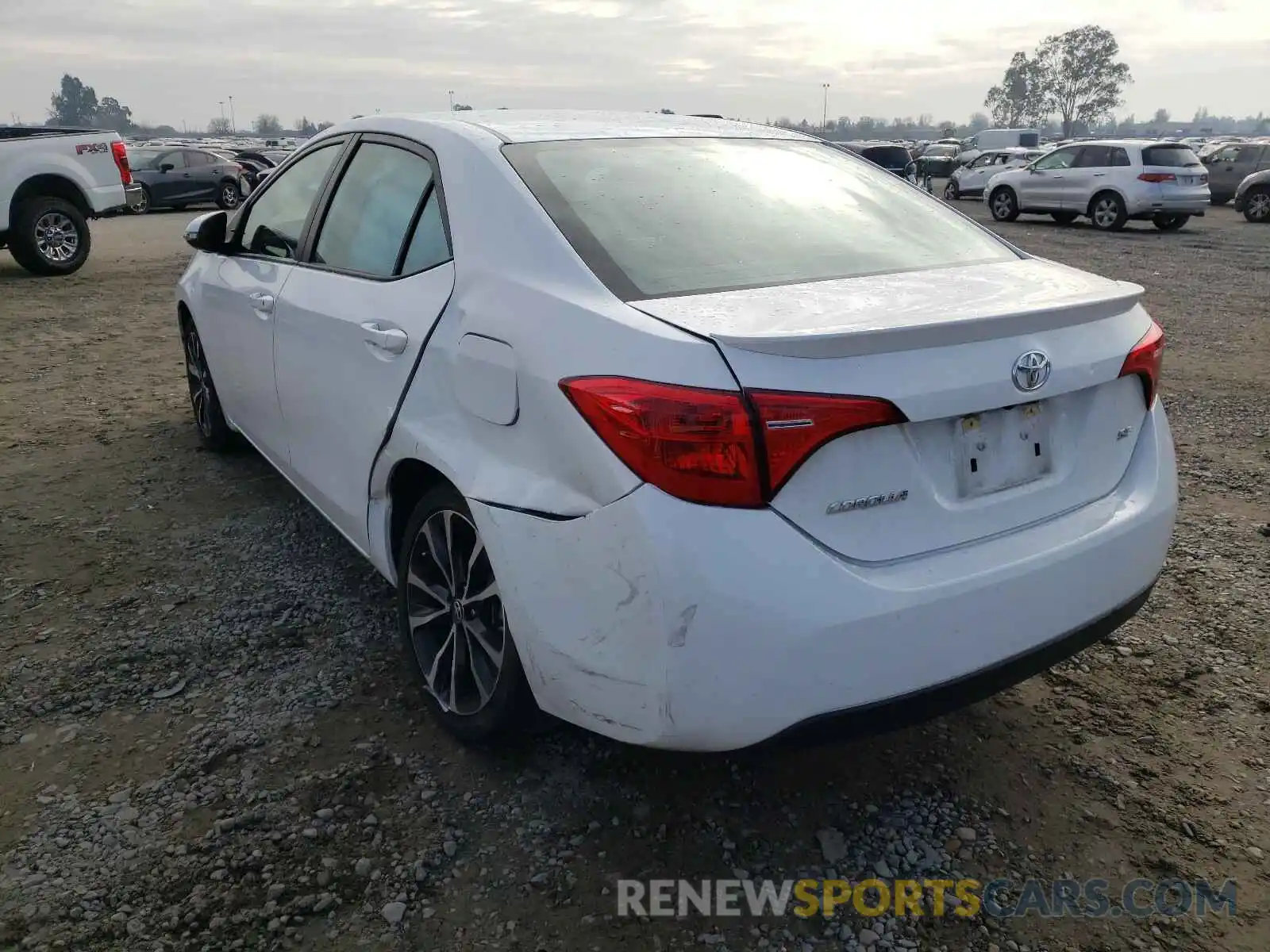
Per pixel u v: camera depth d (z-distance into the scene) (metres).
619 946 2.11
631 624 1.98
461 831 2.42
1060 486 2.35
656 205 2.62
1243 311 9.50
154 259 13.62
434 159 2.88
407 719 2.87
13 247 11.68
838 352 1.96
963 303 2.23
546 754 2.71
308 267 3.41
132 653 3.21
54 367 7.16
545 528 2.13
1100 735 2.83
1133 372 2.45
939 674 2.09
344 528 3.31
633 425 1.95
